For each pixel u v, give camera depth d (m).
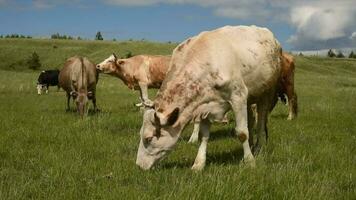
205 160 7.92
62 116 15.18
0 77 45.38
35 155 8.79
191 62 7.64
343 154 8.77
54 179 6.75
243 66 8.02
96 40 110.06
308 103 20.83
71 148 9.41
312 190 5.95
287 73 14.13
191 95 7.55
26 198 5.99
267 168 7.29
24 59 89.25
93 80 17.47
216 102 7.75
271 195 5.88
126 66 17.05
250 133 9.33
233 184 6.00
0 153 8.88
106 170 7.61
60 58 90.88
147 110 7.46
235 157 8.73
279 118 14.93
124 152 9.42
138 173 7.23
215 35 8.02
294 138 10.66
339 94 28.56
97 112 17.39
